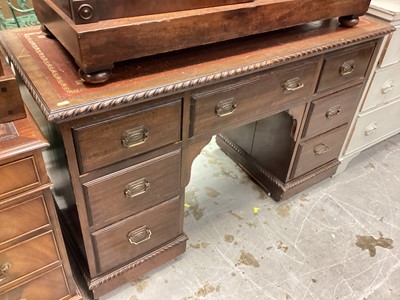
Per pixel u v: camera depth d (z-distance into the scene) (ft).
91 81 2.47
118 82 2.58
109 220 3.07
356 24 3.88
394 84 4.86
